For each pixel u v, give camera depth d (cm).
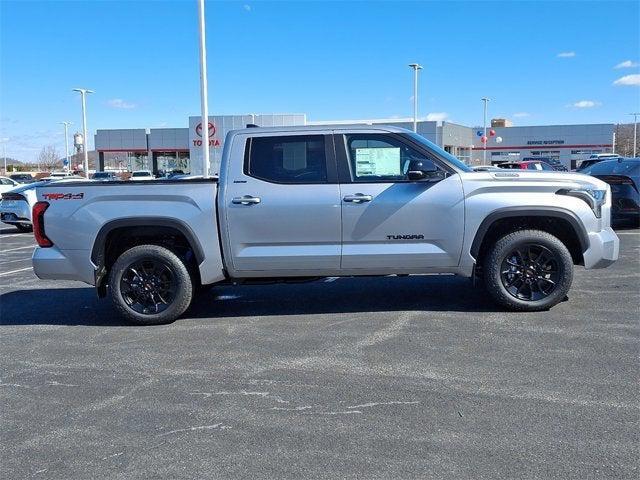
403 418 405
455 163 645
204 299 772
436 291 776
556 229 674
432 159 640
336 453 361
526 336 571
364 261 641
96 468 353
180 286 651
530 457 350
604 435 374
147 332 633
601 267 655
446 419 402
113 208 645
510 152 6769
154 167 6412
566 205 634
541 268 649
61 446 381
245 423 406
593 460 345
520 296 654
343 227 634
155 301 659
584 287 772
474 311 666
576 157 6625
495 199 632
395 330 605
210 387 471
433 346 550
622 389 443
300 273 648
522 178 637
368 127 648
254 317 678
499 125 7769
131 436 392
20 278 999
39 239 659
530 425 390
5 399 459
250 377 489
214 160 3650
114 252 680
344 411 420
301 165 642
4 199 1817
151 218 639
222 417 416
